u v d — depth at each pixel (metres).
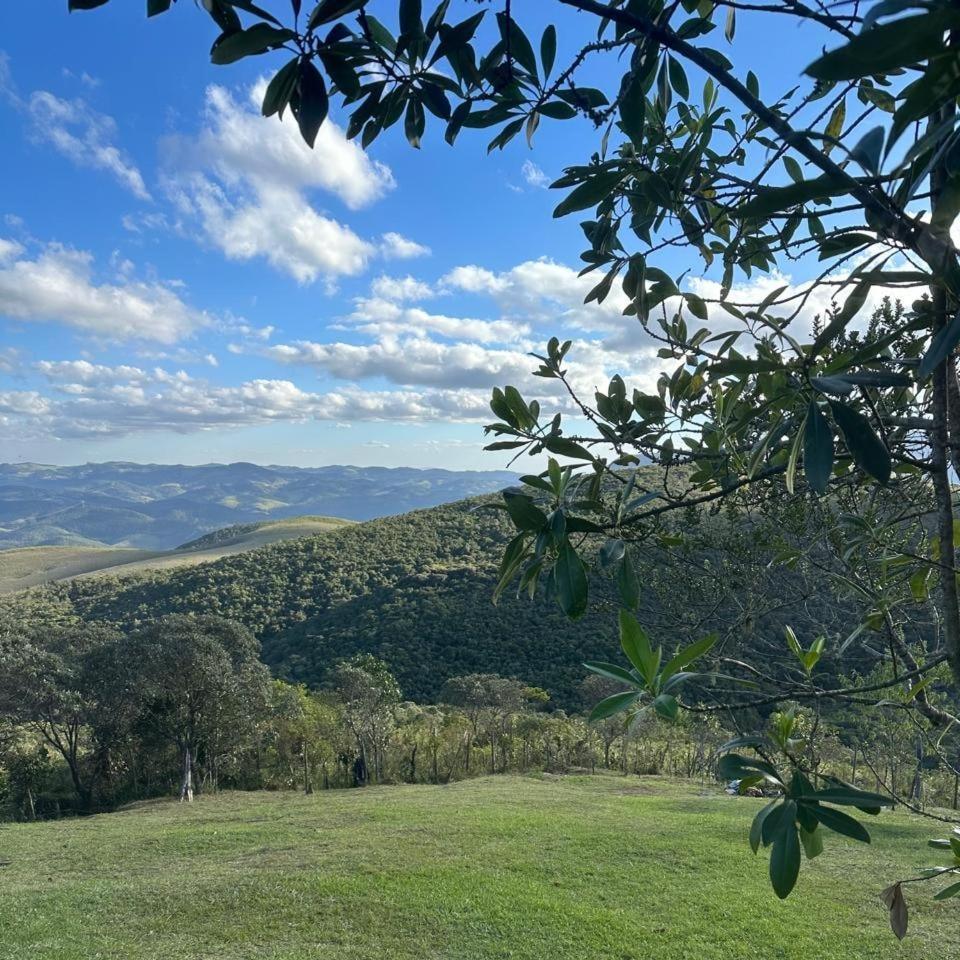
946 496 1.03
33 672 30.78
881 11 0.48
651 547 1.51
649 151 1.51
